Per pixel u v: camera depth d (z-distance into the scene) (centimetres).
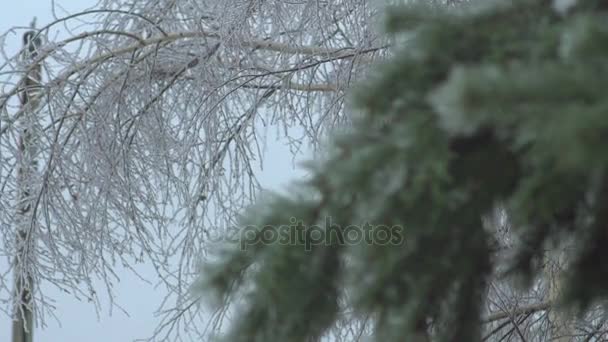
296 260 253
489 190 243
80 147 1170
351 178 230
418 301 249
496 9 248
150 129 1160
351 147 243
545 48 228
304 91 1113
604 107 189
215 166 1096
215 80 1148
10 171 1180
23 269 1136
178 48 1231
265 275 252
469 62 243
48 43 1202
